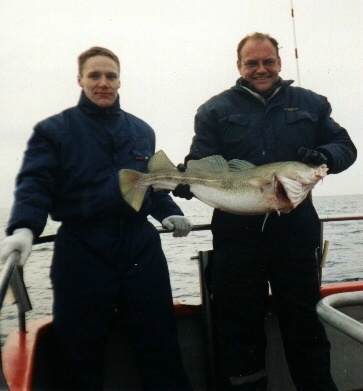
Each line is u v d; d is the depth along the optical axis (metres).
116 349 2.88
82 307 2.41
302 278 2.71
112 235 2.47
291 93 2.87
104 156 2.55
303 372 2.76
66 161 2.49
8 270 1.71
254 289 2.73
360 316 3.06
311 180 2.55
